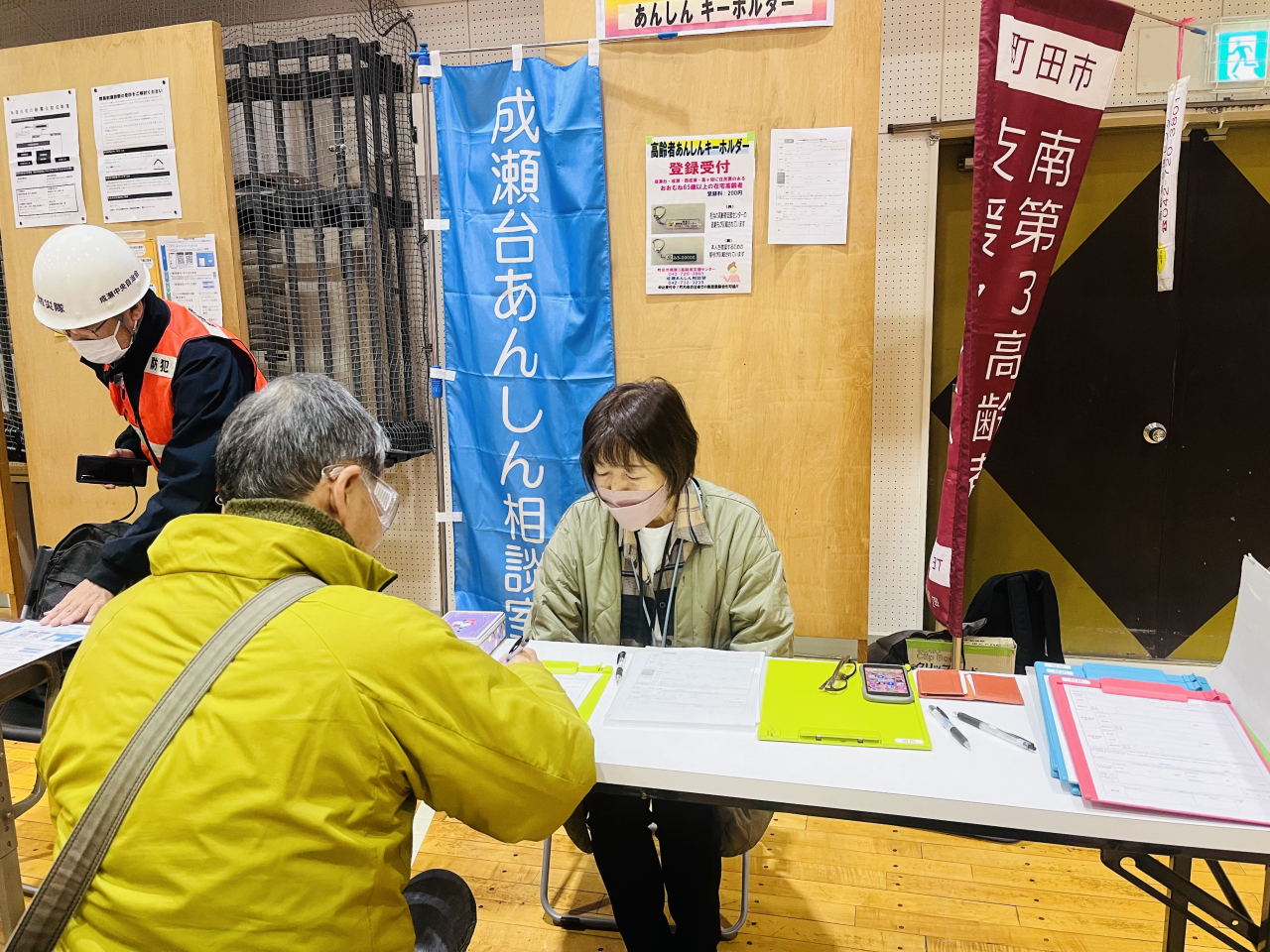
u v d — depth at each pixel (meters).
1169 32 2.68
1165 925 1.70
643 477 1.46
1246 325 2.86
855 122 2.44
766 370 2.62
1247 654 1.26
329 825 0.82
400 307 3.12
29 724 1.87
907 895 2.00
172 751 0.79
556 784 0.98
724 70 2.50
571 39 2.59
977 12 2.79
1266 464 2.90
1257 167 2.78
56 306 1.91
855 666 1.47
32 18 3.39
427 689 0.88
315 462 0.96
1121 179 2.87
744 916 1.85
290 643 0.84
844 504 2.63
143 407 2.08
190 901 0.77
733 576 1.65
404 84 3.13
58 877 0.78
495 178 2.68
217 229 2.86
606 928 1.90
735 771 1.14
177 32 2.78
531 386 2.75
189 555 0.90
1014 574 2.40
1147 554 3.04
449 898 1.19
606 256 2.63
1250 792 1.04
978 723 1.27
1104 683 1.30
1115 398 2.98
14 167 3.00
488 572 2.90
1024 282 2.05
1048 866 2.11
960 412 2.10
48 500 3.21
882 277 2.99
